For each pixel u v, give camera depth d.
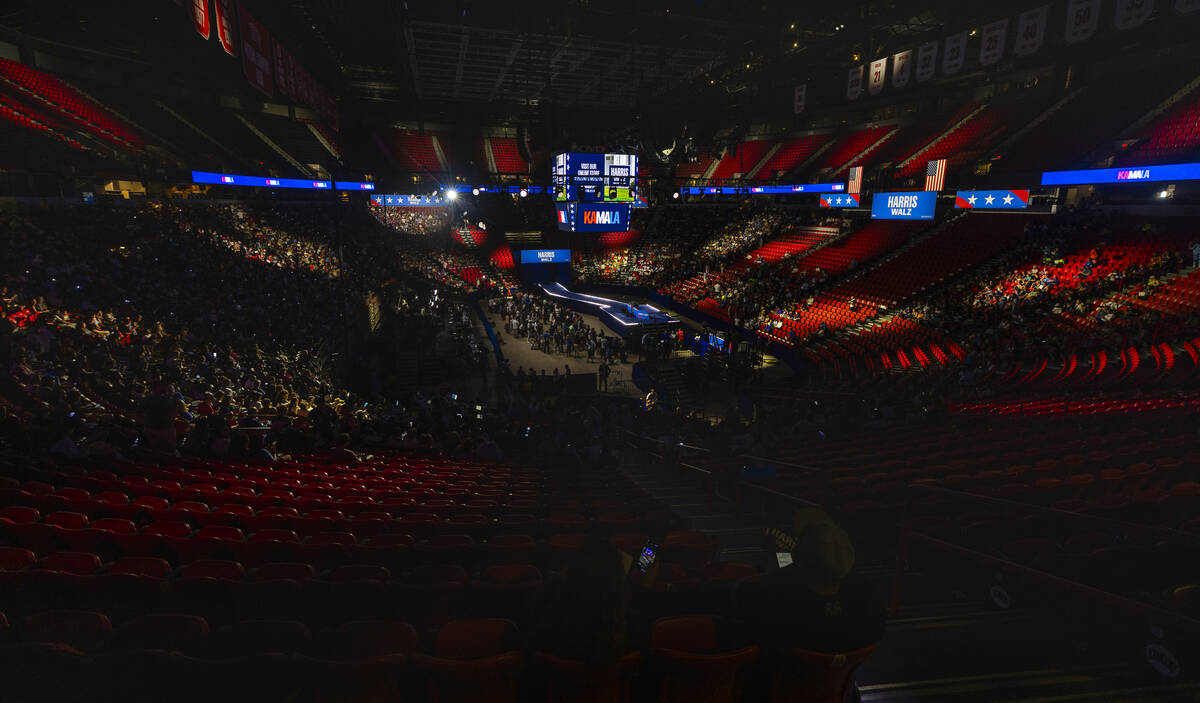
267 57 23.00
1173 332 19.25
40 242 18.50
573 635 2.82
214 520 6.77
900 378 23.17
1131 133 33.66
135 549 5.87
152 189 28.66
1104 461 8.91
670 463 14.38
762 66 40.31
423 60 41.41
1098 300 23.30
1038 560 4.78
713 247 48.97
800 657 2.87
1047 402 15.37
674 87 45.97
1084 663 4.25
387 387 27.47
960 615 4.98
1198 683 3.82
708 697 3.10
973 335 24.39
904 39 35.75
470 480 10.61
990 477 8.21
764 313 36.81
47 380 12.83
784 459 11.80
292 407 17.22
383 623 3.66
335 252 36.25
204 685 3.10
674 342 35.16
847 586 2.86
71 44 30.38
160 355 16.59
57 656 3.04
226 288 22.97
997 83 44.50
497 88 49.41
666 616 3.52
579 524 7.32
